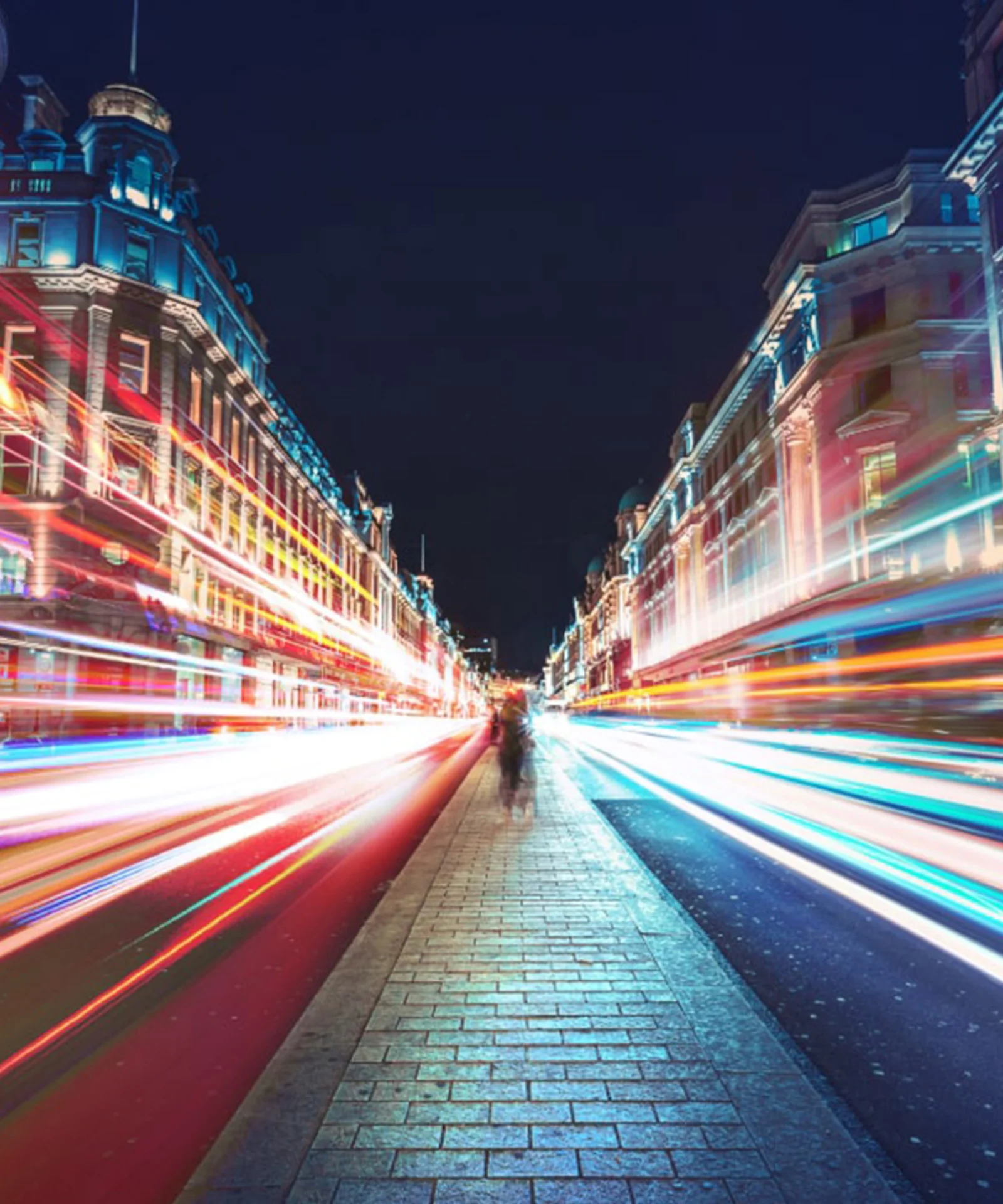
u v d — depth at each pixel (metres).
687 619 56.25
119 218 31.56
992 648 23.69
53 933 5.71
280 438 44.34
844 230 32.12
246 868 7.84
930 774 16.19
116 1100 3.35
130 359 31.28
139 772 19.88
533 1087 3.23
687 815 11.16
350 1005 4.11
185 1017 4.22
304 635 48.94
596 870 7.26
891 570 28.02
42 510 27.98
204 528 34.41
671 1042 3.65
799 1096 3.16
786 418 34.59
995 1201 2.62
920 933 5.62
